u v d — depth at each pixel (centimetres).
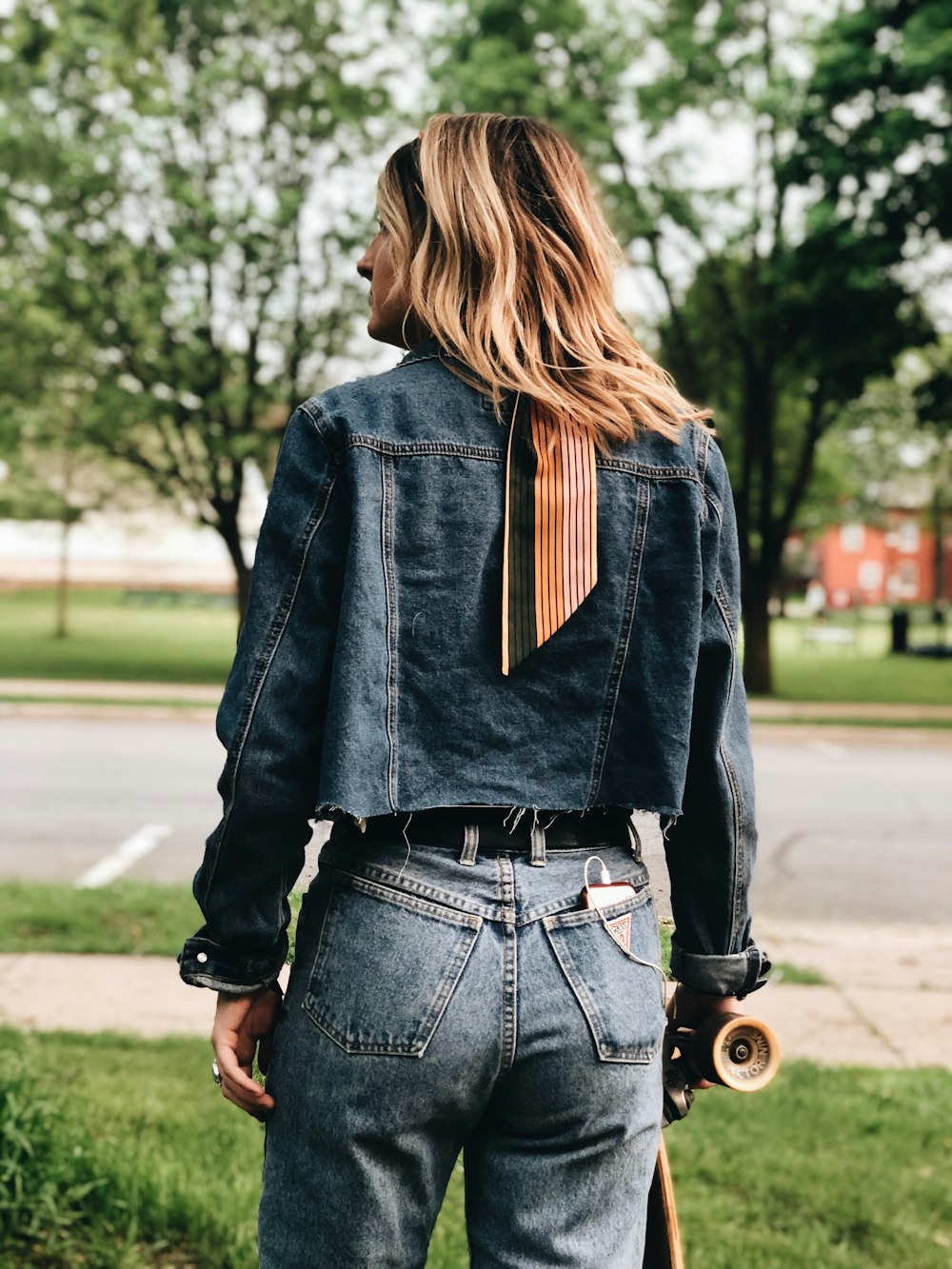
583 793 132
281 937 134
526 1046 126
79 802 924
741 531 2064
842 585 7631
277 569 129
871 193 1505
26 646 2669
